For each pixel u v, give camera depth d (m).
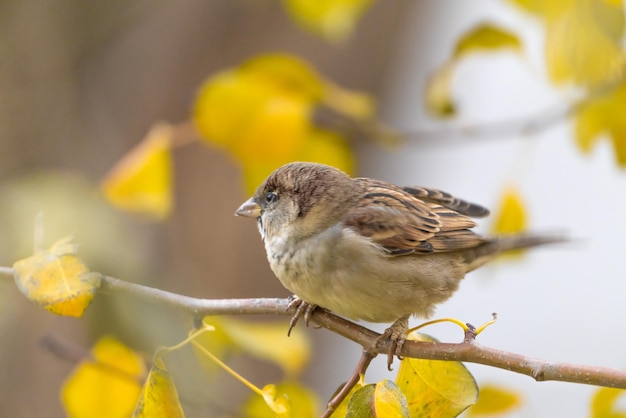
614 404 8.03
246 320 15.29
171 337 9.05
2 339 12.55
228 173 15.05
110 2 14.20
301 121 10.23
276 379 14.55
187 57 14.73
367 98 10.65
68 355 9.44
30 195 9.91
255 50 14.84
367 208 9.49
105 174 14.00
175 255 14.55
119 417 9.10
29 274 7.50
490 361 7.21
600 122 10.23
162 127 10.48
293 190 9.52
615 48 9.73
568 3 9.69
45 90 13.89
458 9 16.11
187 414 9.32
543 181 18.88
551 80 10.04
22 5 13.86
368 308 9.34
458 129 11.31
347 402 7.80
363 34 15.27
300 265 9.20
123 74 14.59
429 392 7.64
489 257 10.30
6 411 12.67
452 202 10.76
